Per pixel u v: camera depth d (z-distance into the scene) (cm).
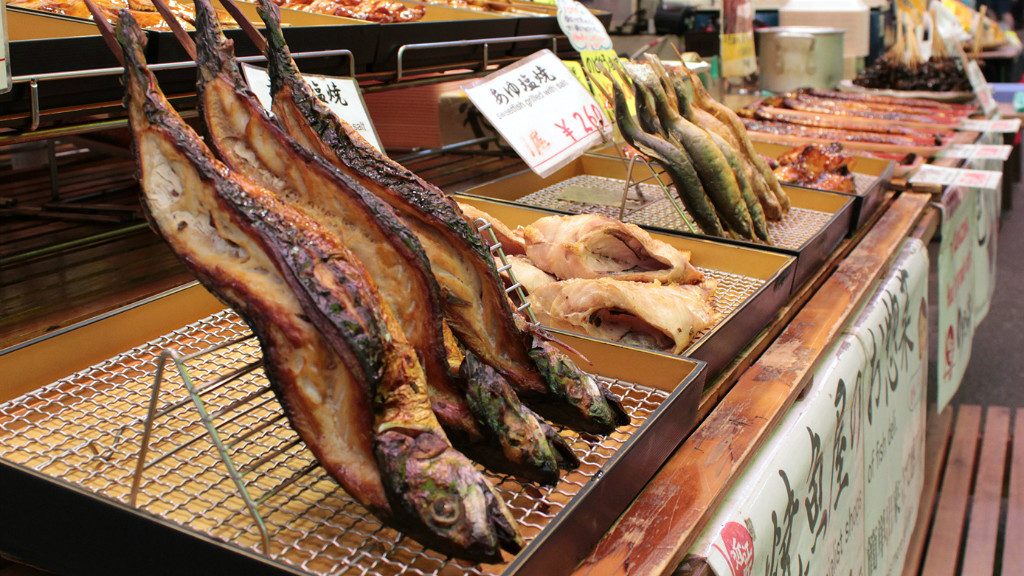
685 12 202
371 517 69
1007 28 421
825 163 145
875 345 114
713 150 116
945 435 175
